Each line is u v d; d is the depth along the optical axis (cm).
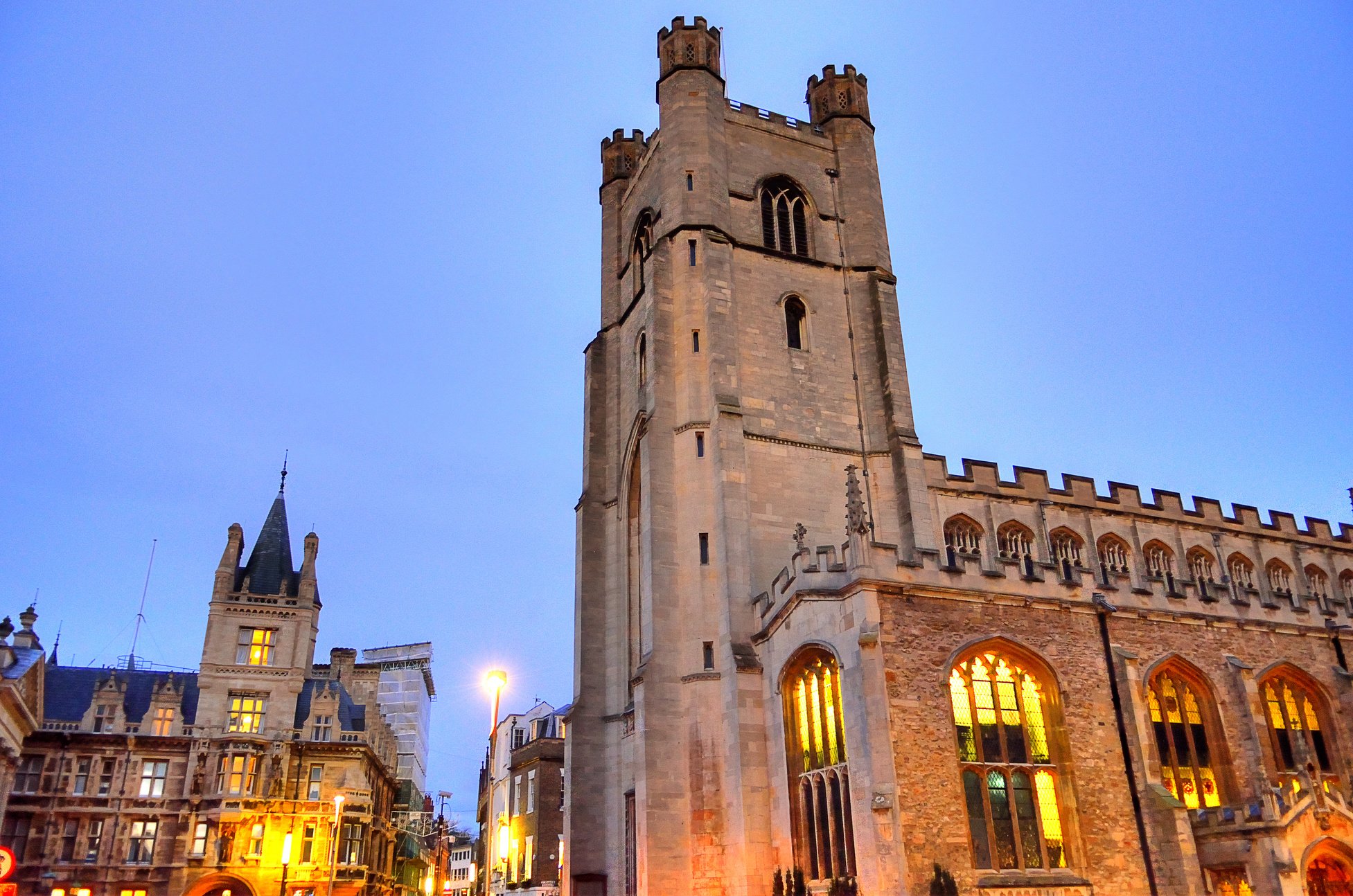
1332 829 3453
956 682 3588
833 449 5269
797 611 3966
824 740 3750
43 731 6431
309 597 7475
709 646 4534
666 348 5234
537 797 8638
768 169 5947
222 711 6956
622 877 4953
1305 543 6825
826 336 5584
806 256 5750
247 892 6519
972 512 5731
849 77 6438
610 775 5219
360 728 7856
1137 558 6078
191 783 6556
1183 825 3497
